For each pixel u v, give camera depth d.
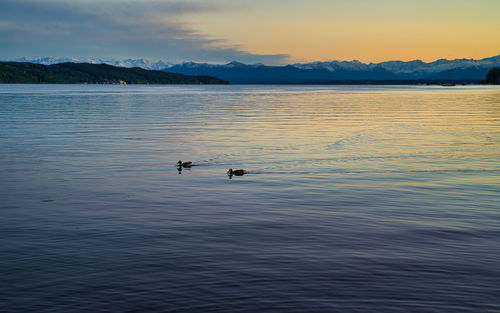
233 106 122.00
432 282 13.75
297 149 42.88
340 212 21.59
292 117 83.19
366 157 38.25
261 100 161.50
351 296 12.90
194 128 62.38
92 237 17.88
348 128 62.84
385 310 12.17
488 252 16.25
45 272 14.50
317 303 12.52
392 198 24.44
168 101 150.25
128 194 25.30
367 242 17.28
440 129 61.34
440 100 158.38
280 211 21.77
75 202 23.45
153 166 34.16
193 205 22.91
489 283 13.70
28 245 16.92
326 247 16.72
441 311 12.12
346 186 27.45
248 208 22.31
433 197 24.66
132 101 148.12
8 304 12.51
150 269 14.73
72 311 12.16
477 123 70.19
